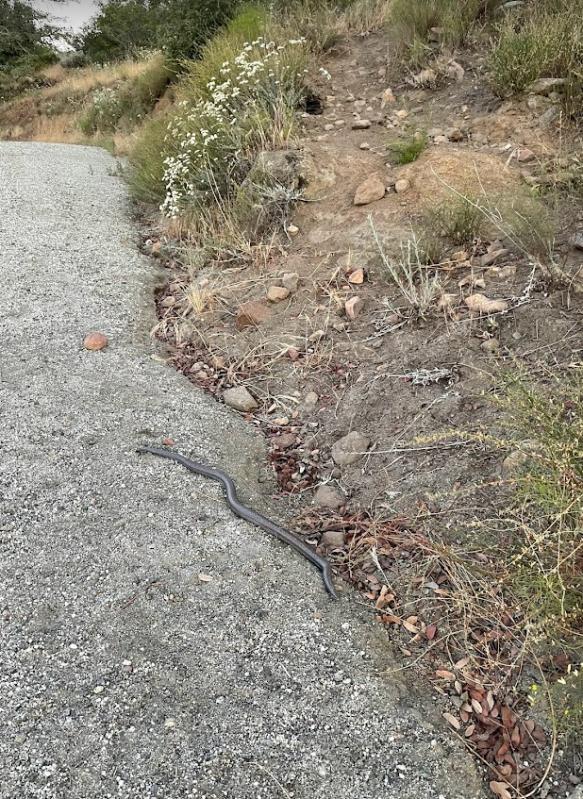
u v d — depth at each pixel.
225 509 2.17
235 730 1.54
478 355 2.46
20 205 4.74
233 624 1.79
